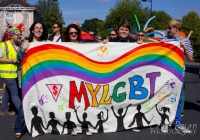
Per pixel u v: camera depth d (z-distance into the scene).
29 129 5.25
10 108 7.45
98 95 5.47
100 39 9.87
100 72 5.46
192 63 43.59
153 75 5.68
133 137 5.32
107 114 5.52
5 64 6.04
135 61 5.59
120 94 5.55
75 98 5.38
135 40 6.79
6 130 5.72
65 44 5.35
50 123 5.34
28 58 5.22
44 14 50.78
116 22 42.66
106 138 5.23
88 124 5.43
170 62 5.72
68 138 5.20
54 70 5.32
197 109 7.76
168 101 5.75
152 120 5.71
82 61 5.39
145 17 42.44
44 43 5.27
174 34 6.00
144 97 5.65
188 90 11.49
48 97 5.31
